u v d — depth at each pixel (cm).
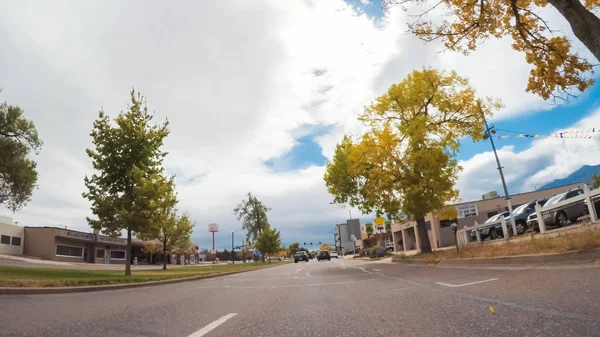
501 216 2461
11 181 2517
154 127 2256
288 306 653
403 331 390
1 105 2480
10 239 4303
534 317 396
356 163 2588
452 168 2480
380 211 2731
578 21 753
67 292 1088
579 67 1009
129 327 488
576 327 339
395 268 1773
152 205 2045
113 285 1267
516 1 981
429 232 4784
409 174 2409
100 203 2014
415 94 2552
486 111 2586
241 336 413
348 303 643
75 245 5000
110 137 2111
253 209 7762
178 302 783
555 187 4225
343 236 12112
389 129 2612
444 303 552
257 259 10794
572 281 628
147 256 7019
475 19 1005
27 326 507
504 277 826
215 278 1920
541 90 1083
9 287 994
